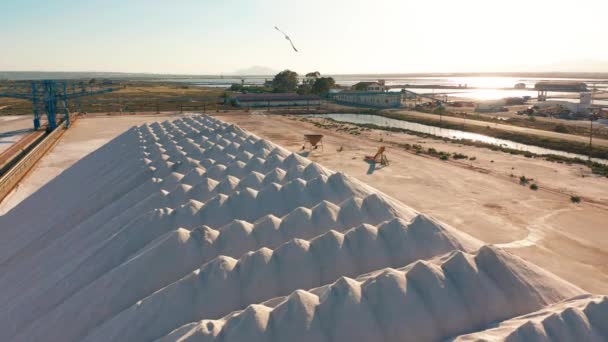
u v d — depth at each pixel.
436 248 16.94
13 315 17.31
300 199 22.67
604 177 41.34
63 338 14.88
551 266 22.72
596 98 164.12
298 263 15.70
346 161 49.06
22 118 97.88
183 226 20.19
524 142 65.62
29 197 36.09
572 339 10.95
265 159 32.66
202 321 12.36
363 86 154.88
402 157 51.31
